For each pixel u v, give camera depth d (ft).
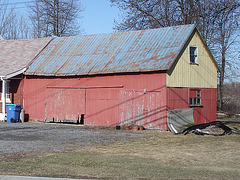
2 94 82.28
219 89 116.06
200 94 72.43
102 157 35.53
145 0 101.45
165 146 44.47
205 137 54.29
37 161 32.55
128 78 67.10
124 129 64.80
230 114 103.19
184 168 30.76
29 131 59.57
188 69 68.80
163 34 72.18
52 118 75.82
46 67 77.71
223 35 107.24
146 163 32.68
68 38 87.76
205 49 74.28
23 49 89.15
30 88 78.95
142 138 52.44
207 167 31.58
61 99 75.05
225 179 26.63
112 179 25.82
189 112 67.41
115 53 73.56
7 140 47.80
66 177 26.22
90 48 79.46
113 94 68.85
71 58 78.38
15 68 78.79
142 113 65.00
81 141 48.26
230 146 44.96
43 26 154.30
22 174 27.12
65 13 150.41
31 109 78.74
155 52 67.62
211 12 100.12
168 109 62.54
